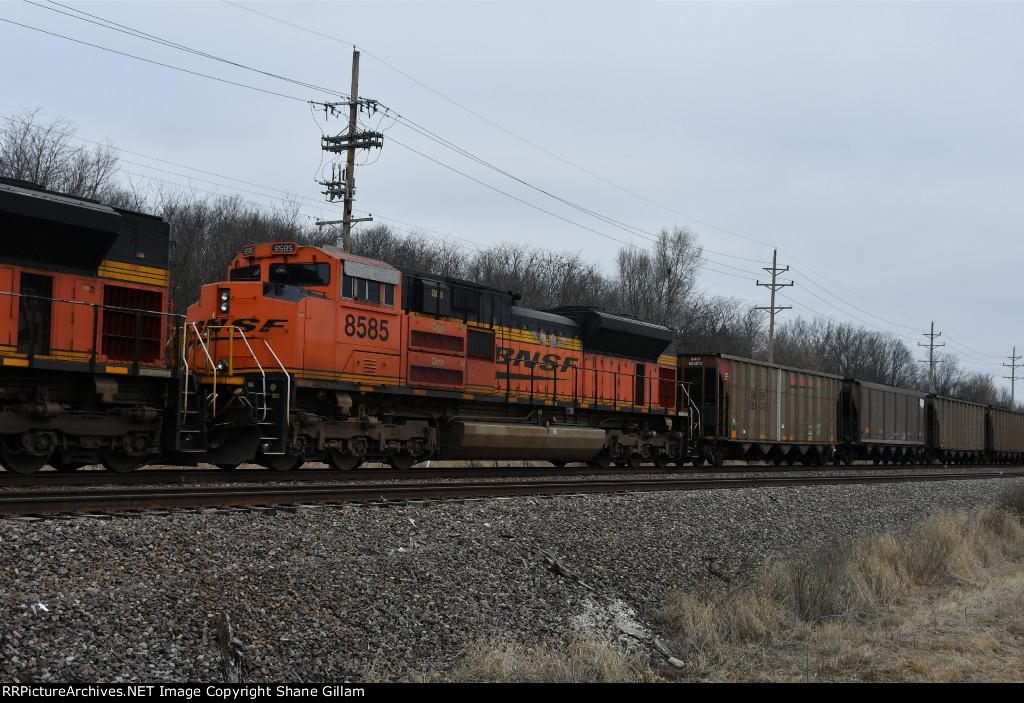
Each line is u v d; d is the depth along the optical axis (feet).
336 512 33.12
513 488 46.70
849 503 58.49
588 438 75.72
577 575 34.40
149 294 47.98
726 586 38.99
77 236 43.62
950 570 48.32
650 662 30.83
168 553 25.88
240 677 22.40
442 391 63.52
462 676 25.52
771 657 32.17
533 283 168.96
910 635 34.73
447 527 34.24
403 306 61.77
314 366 53.78
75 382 44.96
